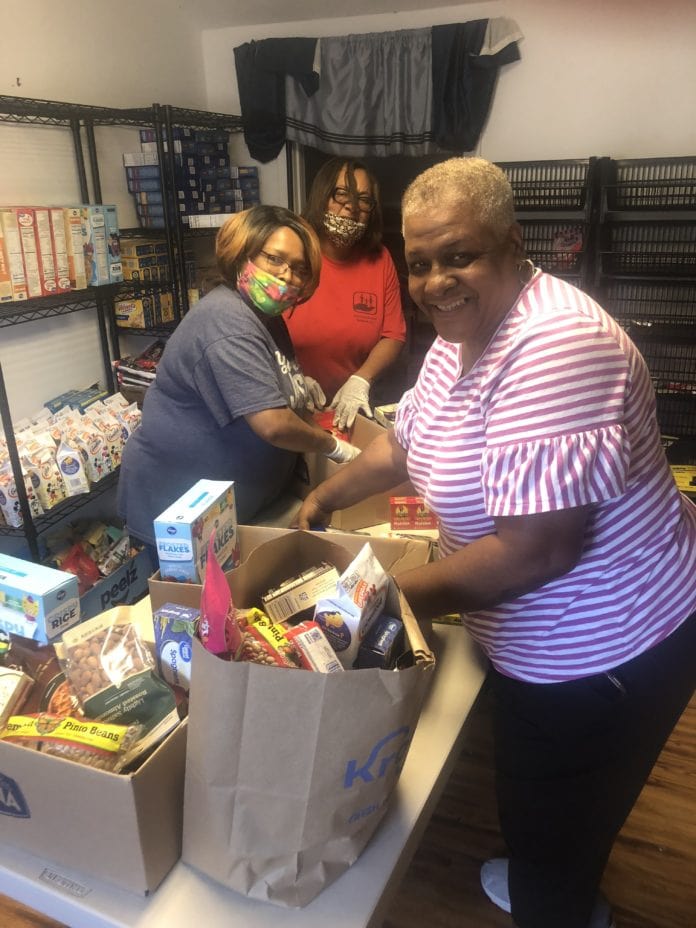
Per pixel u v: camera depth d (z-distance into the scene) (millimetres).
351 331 2344
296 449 1571
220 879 751
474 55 3109
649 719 1044
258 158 3662
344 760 690
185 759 748
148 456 1734
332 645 822
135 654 862
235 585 972
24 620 937
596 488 831
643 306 3109
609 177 2949
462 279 839
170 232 2996
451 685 1059
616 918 1618
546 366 825
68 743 722
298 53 3285
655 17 2971
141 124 2998
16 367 2656
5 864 785
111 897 749
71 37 2770
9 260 2215
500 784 1193
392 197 4598
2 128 2473
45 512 2385
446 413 973
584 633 972
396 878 804
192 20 3494
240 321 1525
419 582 938
